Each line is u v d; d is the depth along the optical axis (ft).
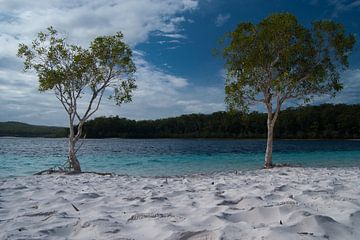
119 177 48.01
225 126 344.69
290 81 63.62
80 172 56.95
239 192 23.49
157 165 78.95
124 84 63.10
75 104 59.77
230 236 11.46
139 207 19.21
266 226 13.07
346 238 11.57
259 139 315.99
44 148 161.17
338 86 66.95
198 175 52.80
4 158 98.17
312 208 16.46
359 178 35.78
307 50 66.03
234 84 65.46
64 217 16.43
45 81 57.16
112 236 12.71
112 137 373.20
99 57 60.75
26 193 26.71
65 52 58.59
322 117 281.33
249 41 64.54
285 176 42.29
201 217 15.06
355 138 274.77
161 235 12.37
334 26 64.49
